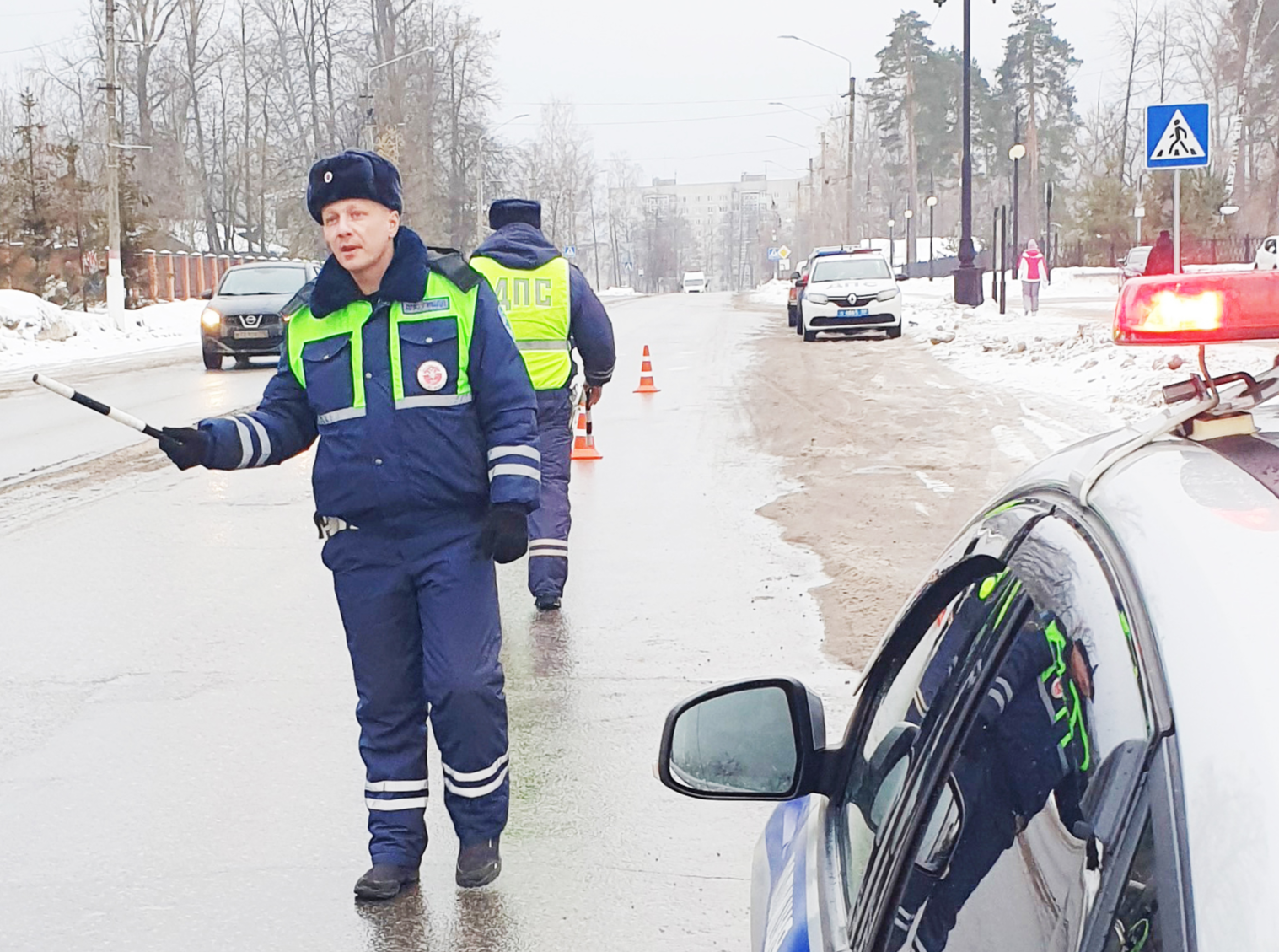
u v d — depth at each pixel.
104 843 4.80
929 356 21.91
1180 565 1.41
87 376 23.64
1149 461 1.67
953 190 109.88
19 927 4.25
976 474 11.02
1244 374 1.76
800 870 2.32
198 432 4.12
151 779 5.35
